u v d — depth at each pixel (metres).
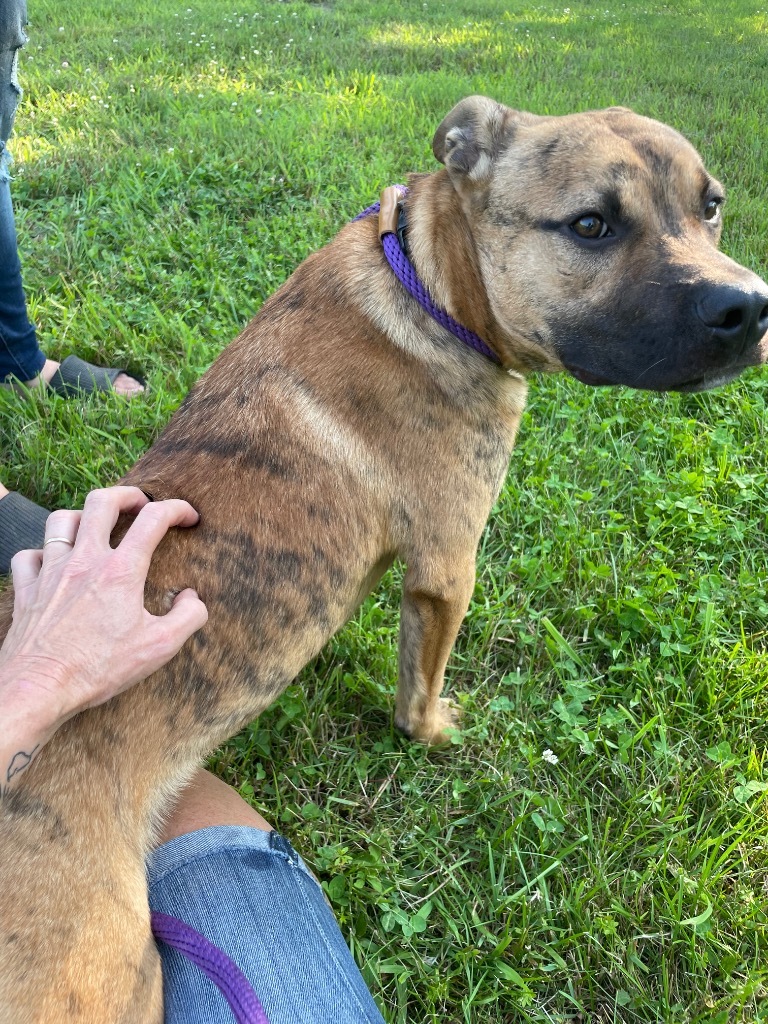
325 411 0.53
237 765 0.66
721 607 0.77
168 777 0.47
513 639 0.74
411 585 0.58
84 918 0.39
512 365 0.58
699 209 0.54
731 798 0.62
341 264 0.56
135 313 1.04
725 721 0.68
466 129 0.55
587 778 0.64
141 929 0.41
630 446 0.91
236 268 1.11
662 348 0.49
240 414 0.52
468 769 0.66
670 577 0.77
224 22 2.18
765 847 0.60
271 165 1.35
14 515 0.75
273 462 0.51
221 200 1.25
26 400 0.91
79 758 0.41
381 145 1.42
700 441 0.91
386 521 0.55
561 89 1.74
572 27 2.41
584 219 0.51
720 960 0.54
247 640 0.48
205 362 0.96
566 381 0.99
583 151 0.52
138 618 0.40
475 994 0.53
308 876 0.49
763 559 0.81
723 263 0.49
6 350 0.90
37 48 1.86
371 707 0.70
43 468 0.83
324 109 1.57
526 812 0.62
